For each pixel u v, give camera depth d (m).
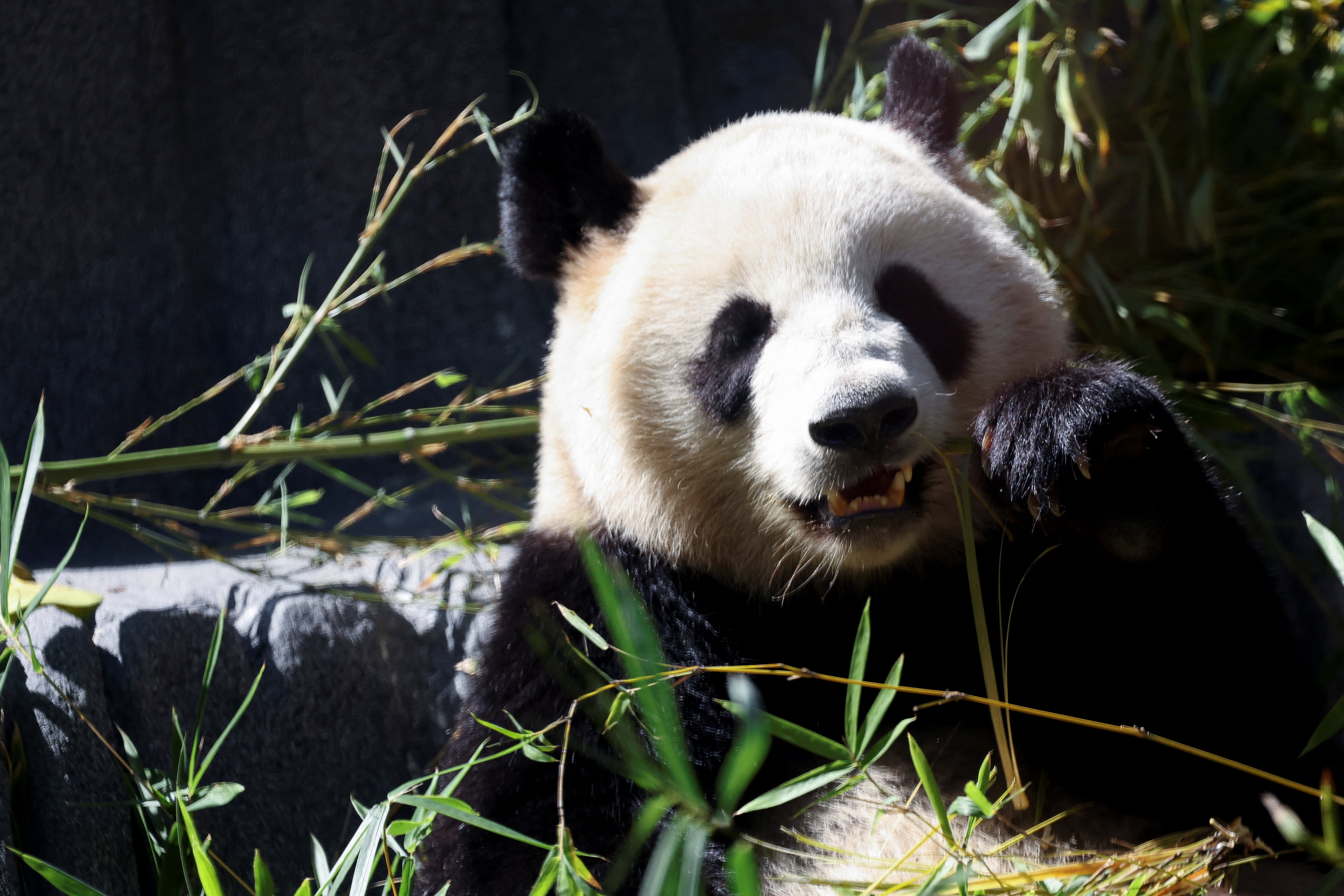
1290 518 4.89
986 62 6.02
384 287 5.13
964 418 3.35
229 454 4.73
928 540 3.40
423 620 4.75
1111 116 5.68
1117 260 5.60
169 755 3.81
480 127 6.79
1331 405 4.79
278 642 4.34
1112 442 2.81
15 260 6.07
